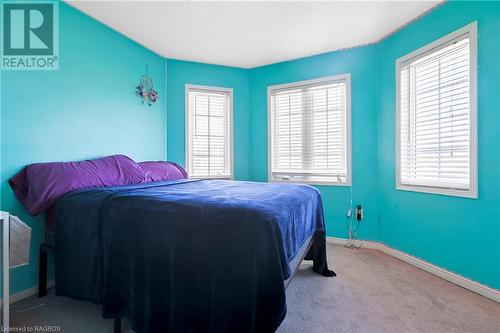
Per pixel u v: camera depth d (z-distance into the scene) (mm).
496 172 1713
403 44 2439
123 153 2576
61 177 1690
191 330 1100
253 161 3527
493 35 1716
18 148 1732
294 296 1754
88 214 1444
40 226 1832
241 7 2119
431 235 2178
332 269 2227
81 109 2154
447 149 2078
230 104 3443
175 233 1165
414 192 2344
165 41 2721
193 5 2086
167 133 3191
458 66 1996
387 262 2391
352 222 2908
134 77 2709
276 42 2754
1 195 1642
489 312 1562
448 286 1909
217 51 2977
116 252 1318
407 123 2473
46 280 1780
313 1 2041
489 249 1753
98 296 1377
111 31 2434
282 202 1354
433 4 2082
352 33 2570
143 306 1228
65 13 2023
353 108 2883
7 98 1687
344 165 2990
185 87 3250
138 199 1345
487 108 1756
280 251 1046
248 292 1021
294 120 3270
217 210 1149
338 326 1421
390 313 1551
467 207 1892
